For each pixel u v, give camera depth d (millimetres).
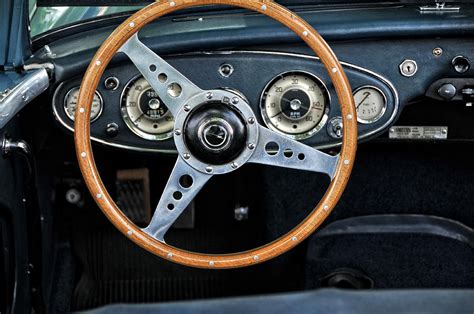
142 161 2672
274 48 2180
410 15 2266
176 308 1230
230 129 1961
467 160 2701
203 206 2775
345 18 2256
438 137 2512
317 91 2189
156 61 1946
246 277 2803
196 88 1963
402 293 1229
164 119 2221
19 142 2068
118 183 2660
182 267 2797
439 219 2732
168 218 2037
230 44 2152
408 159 2725
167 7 1887
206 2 1878
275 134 1982
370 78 2227
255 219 2793
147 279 2805
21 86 1954
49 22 2354
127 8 2396
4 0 2072
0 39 2074
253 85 2188
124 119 2219
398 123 2506
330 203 1996
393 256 2695
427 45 2225
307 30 1907
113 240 2781
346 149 1972
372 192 2758
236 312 1207
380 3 2479
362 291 1239
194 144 1978
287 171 2730
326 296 1220
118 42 1910
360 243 2693
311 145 2230
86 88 1933
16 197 2162
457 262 2678
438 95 2295
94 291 2783
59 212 2744
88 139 1971
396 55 2229
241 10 2420
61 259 2766
